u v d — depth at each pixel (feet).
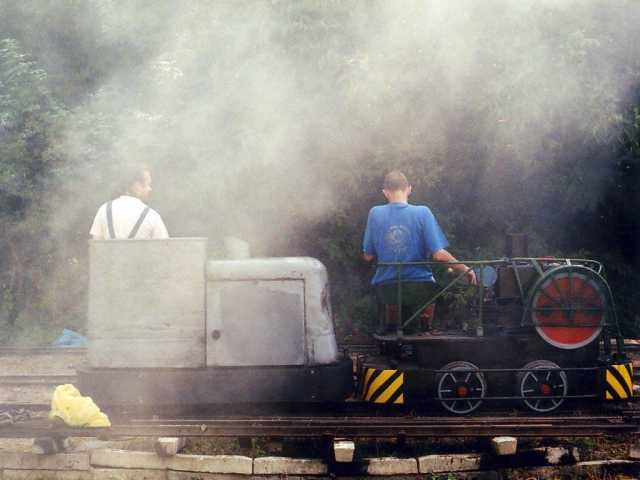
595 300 15.83
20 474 14.57
